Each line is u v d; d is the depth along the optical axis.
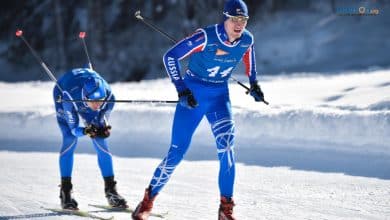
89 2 44.72
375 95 13.00
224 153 7.20
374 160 10.08
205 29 7.09
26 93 20.73
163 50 46.81
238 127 11.96
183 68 36.19
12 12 54.53
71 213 8.04
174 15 49.34
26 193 9.23
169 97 16.19
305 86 17.00
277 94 15.46
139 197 8.94
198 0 43.84
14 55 51.19
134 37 48.88
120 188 9.51
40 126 14.45
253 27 46.59
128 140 13.27
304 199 8.42
